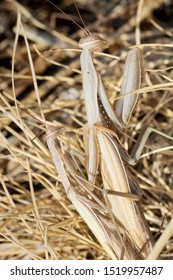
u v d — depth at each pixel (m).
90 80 0.18
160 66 0.28
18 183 0.25
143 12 0.30
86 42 0.18
